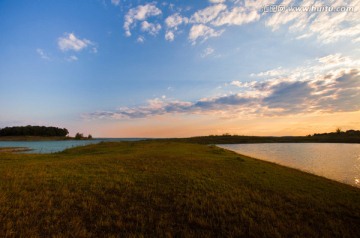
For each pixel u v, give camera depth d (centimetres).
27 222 848
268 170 2231
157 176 1712
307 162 3722
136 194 1248
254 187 1477
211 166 2305
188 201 1138
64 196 1169
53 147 10025
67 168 1981
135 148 4716
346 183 2083
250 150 7050
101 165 2175
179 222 913
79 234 771
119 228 845
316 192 1423
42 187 1322
